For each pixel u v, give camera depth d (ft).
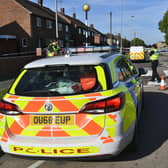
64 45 137.49
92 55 12.43
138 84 15.55
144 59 86.99
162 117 18.08
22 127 9.80
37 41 106.11
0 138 10.06
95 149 9.20
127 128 9.98
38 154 9.48
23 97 10.00
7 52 90.63
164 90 29.40
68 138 9.42
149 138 14.06
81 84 9.93
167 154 11.89
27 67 11.23
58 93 9.75
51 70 10.77
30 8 108.06
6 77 48.98
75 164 11.13
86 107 9.30
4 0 103.14
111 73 10.60
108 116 9.29
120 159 11.43
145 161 11.18
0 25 105.70
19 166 11.20
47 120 9.53
